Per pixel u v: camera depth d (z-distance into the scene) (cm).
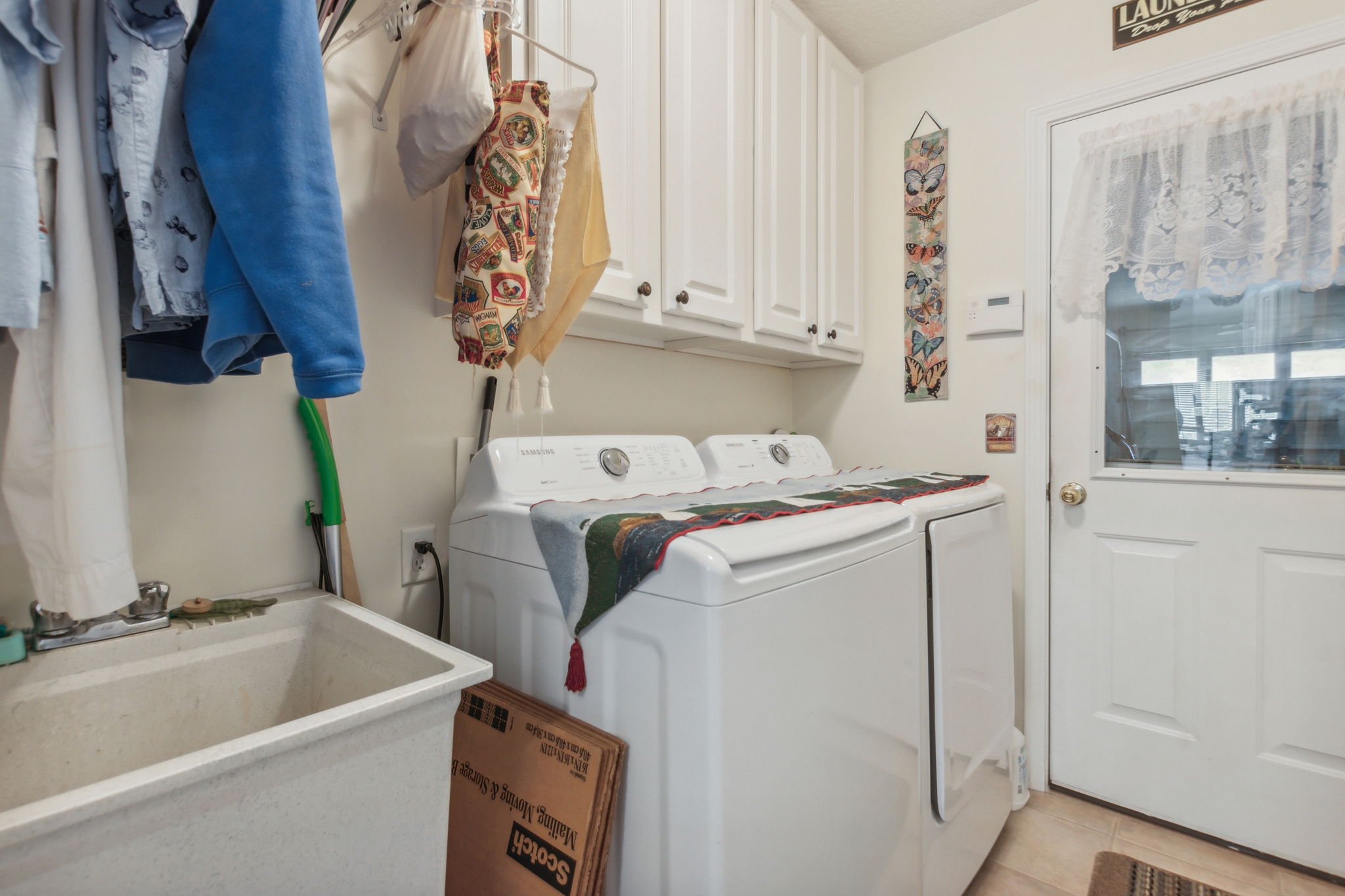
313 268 61
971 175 198
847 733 92
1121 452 176
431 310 123
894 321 215
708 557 74
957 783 123
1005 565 154
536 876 85
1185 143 160
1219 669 161
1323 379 149
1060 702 184
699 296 144
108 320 59
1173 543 167
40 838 42
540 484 116
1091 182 174
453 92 90
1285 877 147
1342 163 141
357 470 113
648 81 131
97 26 57
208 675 85
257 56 60
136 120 57
